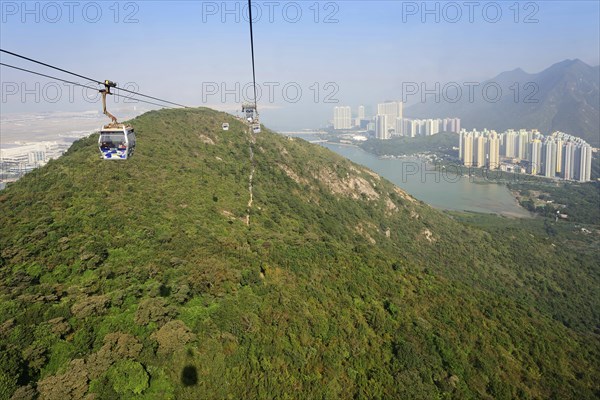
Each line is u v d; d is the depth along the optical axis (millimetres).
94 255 30781
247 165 70312
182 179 51719
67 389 19891
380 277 40531
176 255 33562
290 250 40500
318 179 78938
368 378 27609
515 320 41281
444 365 30844
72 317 24281
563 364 36625
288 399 24094
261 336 26891
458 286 45688
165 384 22156
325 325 30234
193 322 25984
